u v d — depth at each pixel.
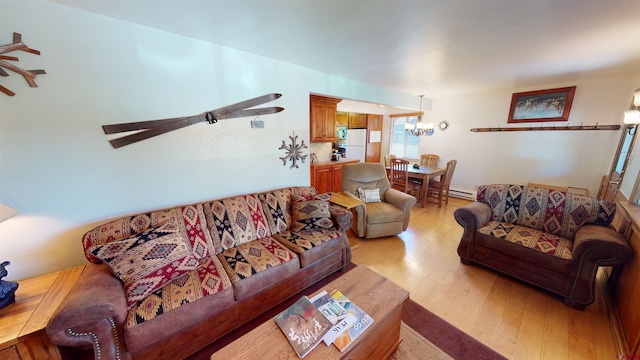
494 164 4.41
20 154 1.51
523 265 2.07
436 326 1.69
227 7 1.48
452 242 3.02
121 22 1.69
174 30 1.84
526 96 3.90
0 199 1.50
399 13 1.53
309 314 1.27
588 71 2.92
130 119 1.81
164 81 1.92
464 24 1.69
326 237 2.18
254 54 2.36
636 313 1.41
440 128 5.09
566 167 3.68
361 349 1.18
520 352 1.49
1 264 1.29
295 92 2.76
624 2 1.37
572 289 1.82
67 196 1.67
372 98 3.82
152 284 1.43
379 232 3.04
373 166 3.63
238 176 2.46
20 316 1.23
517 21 1.63
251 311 1.71
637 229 1.64
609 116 3.25
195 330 1.46
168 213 1.89
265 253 1.90
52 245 1.67
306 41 2.03
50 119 1.56
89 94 1.65
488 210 2.55
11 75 1.43
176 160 2.06
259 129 2.53
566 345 1.54
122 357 1.25
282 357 1.05
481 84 3.72
